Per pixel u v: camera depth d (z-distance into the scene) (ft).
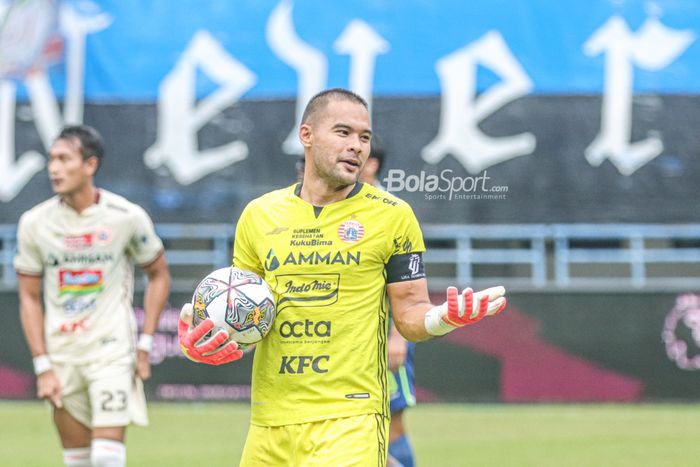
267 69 181.78
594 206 176.86
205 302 53.67
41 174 182.60
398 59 180.04
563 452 118.93
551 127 177.68
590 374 164.35
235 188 180.24
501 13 179.93
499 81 178.81
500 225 176.35
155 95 182.19
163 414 153.58
